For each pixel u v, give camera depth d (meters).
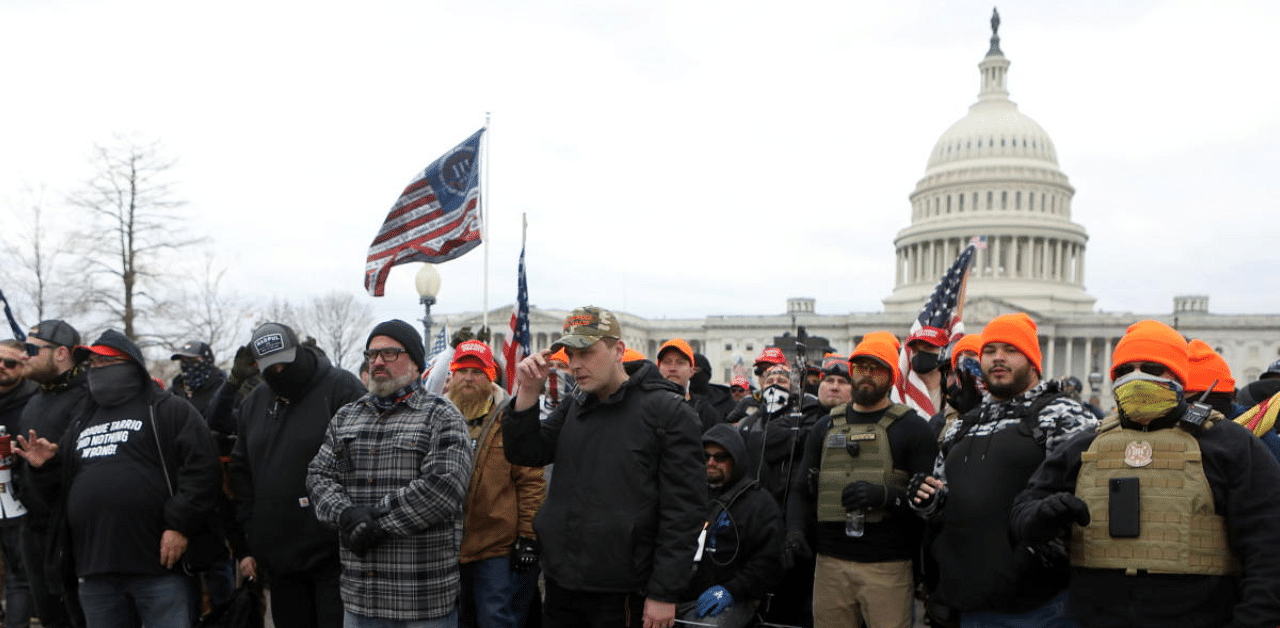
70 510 6.28
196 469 6.35
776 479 7.59
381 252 10.12
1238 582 4.30
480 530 6.74
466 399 7.24
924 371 9.27
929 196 106.94
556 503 5.40
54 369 7.16
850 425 6.48
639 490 5.21
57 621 7.23
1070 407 5.37
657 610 4.99
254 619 6.82
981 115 107.69
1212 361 6.23
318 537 5.96
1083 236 105.62
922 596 7.50
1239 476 4.24
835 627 6.35
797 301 106.94
